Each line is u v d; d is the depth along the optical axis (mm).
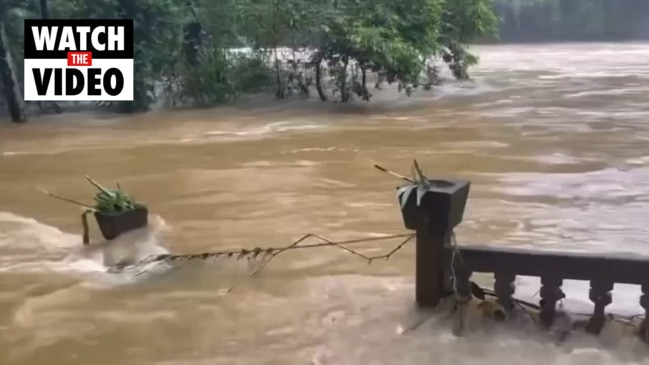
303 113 16297
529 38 38688
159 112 17109
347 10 16984
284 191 8805
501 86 20219
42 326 5047
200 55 18438
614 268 4316
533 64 26578
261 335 4773
